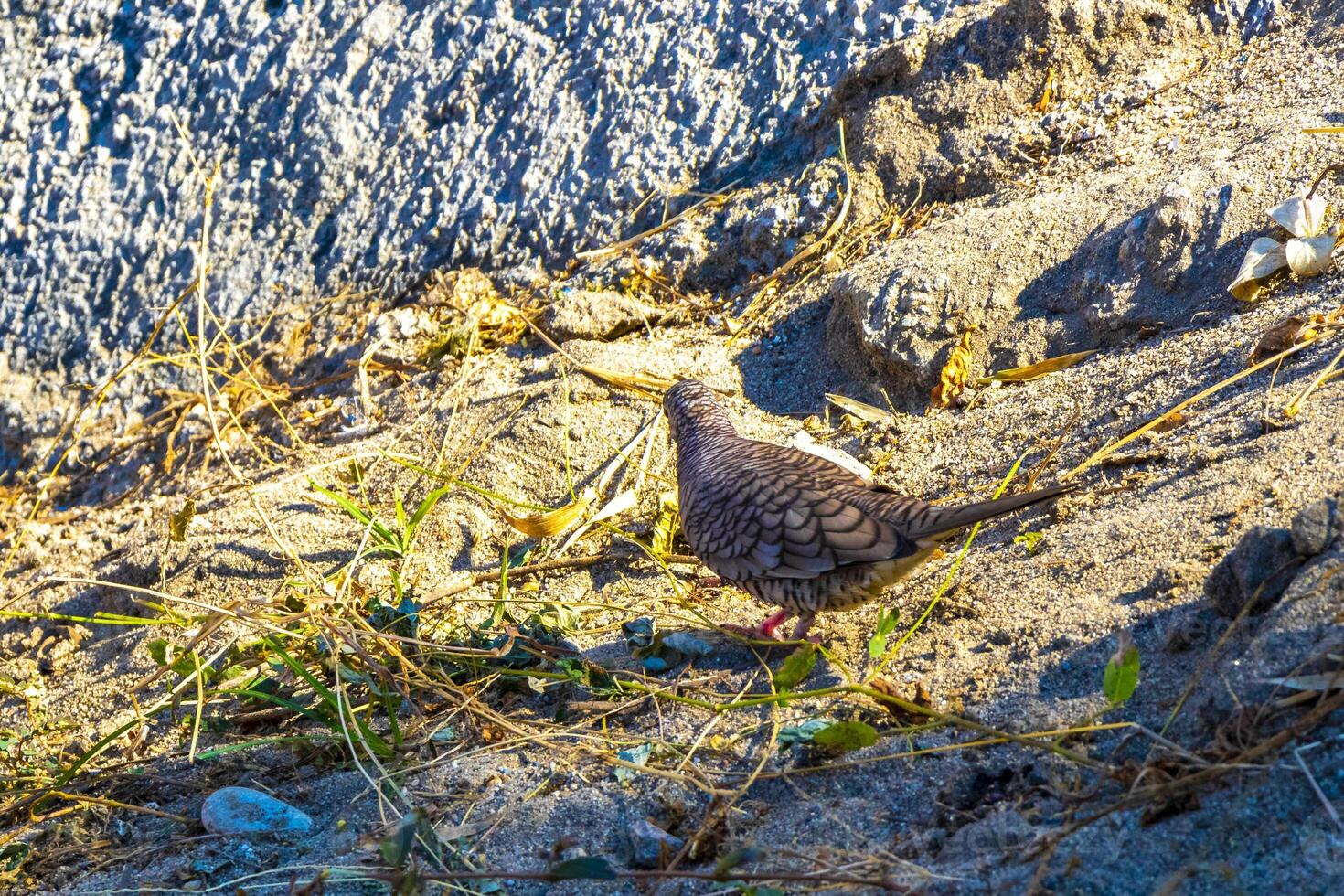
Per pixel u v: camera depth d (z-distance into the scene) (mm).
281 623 8688
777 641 8141
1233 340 9250
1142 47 12508
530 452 11164
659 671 8359
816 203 12812
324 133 15219
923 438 10250
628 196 13828
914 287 10938
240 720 8727
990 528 8805
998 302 10766
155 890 6754
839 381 11469
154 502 13172
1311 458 7395
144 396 14820
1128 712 6203
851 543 7430
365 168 15062
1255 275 9508
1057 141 12188
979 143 12422
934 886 5410
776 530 7727
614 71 14406
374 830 6996
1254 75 11719
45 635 11188
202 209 15391
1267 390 8430
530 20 15086
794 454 8414
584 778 7172
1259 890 4812
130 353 15156
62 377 15305
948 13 13281
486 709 7930
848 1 13672
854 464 9977
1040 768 6098
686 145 13891
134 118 16078
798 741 6844
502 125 14727
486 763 7559
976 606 7781
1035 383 10227
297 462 12398
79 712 9844
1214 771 5332
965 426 10109
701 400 9117
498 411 11703
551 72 14695
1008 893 5203
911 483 9766
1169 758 5680
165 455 13938
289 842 7113
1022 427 9750
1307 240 9406
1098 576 7461
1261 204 10039
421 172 14805
